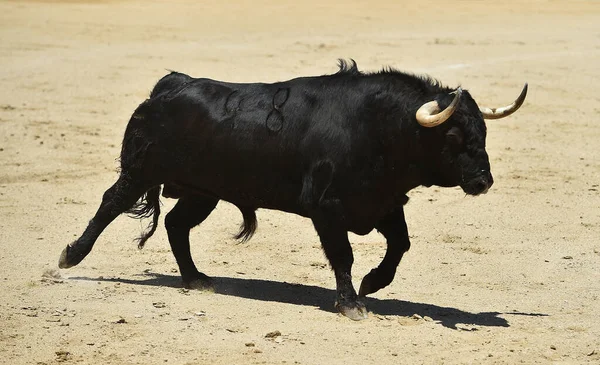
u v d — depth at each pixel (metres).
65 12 119.94
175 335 26.81
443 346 26.58
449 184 28.61
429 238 39.94
